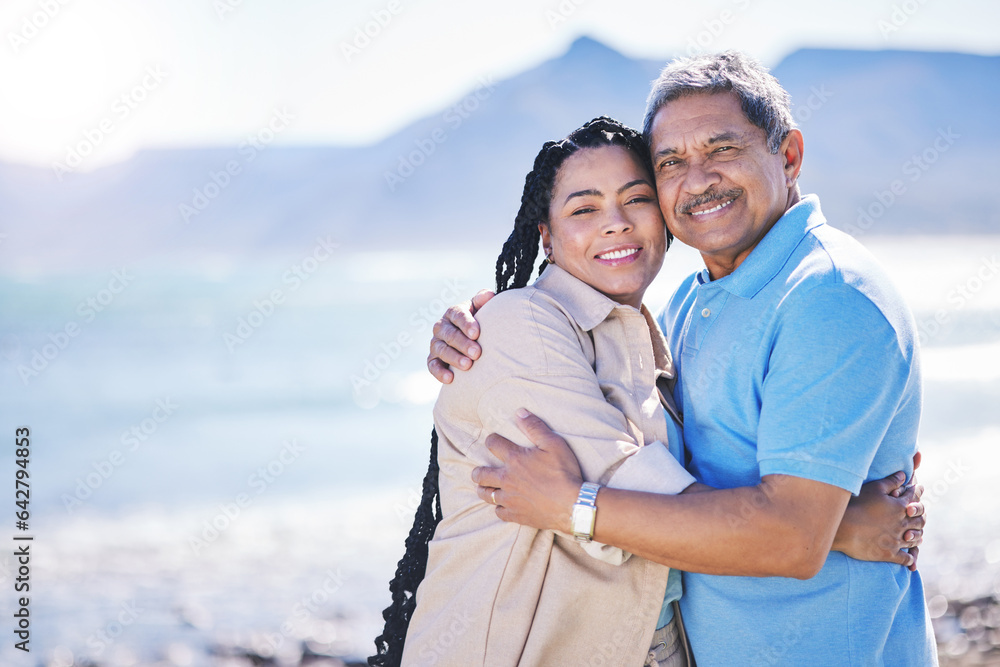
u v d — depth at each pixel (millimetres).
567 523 2129
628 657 2242
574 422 2232
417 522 2770
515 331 2338
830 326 2125
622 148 2518
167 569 7621
